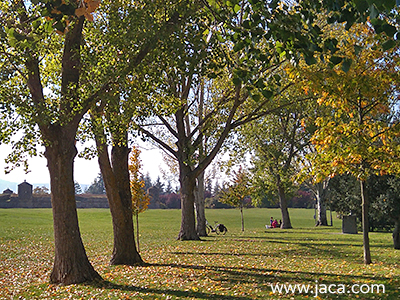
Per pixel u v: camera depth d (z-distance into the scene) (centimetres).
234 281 1159
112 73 1094
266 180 4059
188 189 2600
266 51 631
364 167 1327
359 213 2830
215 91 2611
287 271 1312
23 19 1075
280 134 3784
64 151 1212
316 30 552
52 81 1428
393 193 1920
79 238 1241
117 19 1128
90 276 1223
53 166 1220
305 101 2656
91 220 5141
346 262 1518
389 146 1277
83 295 1035
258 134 3638
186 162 2417
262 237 2881
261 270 1352
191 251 1995
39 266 1712
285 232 3516
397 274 1188
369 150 1242
